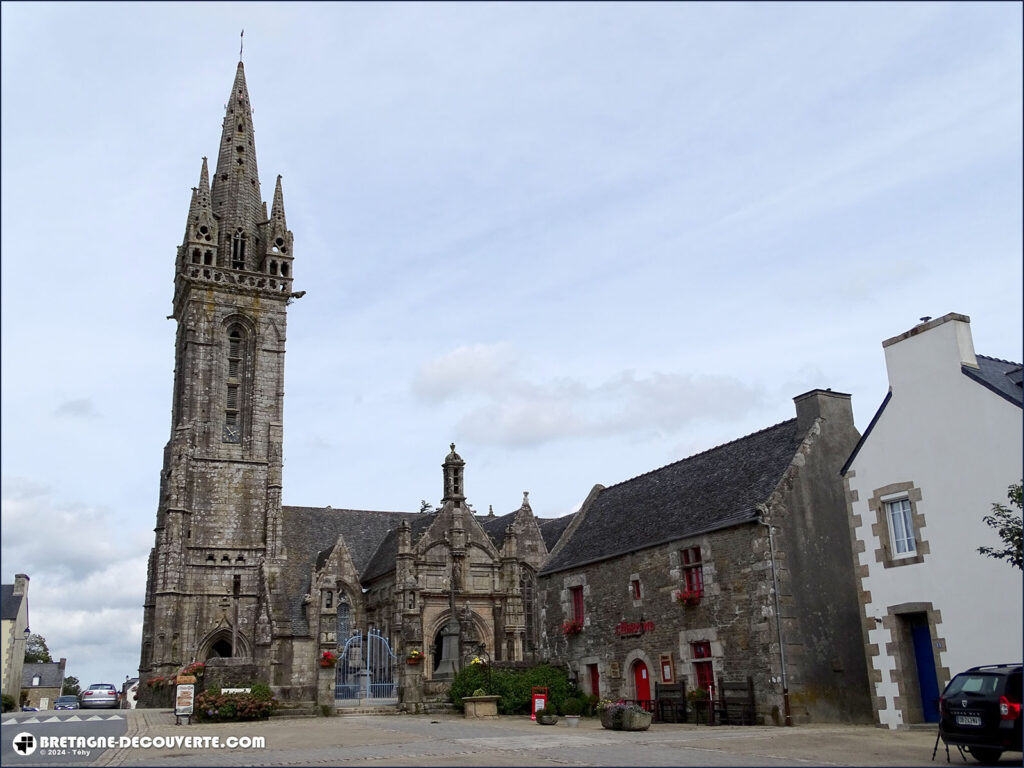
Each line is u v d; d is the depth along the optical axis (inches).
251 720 1349.7
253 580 2176.4
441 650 2052.2
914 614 961.5
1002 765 652.1
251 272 2418.8
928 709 938.1
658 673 1238.3
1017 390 894.4
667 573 1246.3
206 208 2436.0
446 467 2164.1
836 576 1133.7
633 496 1508.4
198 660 2065.7
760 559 1103.0
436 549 2075.5
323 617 1871.3
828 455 1188.5
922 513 944.9
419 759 716.0
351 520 2491.4
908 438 972.6
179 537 2122.3
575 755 733.9
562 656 1457.9
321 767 666.2
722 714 1097.4
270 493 2242.9
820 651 1085.8
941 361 946.7
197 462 2217.0
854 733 910.4
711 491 1279.5
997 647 855.1
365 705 1605.6
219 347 2335.1
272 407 2341.3
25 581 2474.2
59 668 3356.3
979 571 880.9
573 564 1448.1
